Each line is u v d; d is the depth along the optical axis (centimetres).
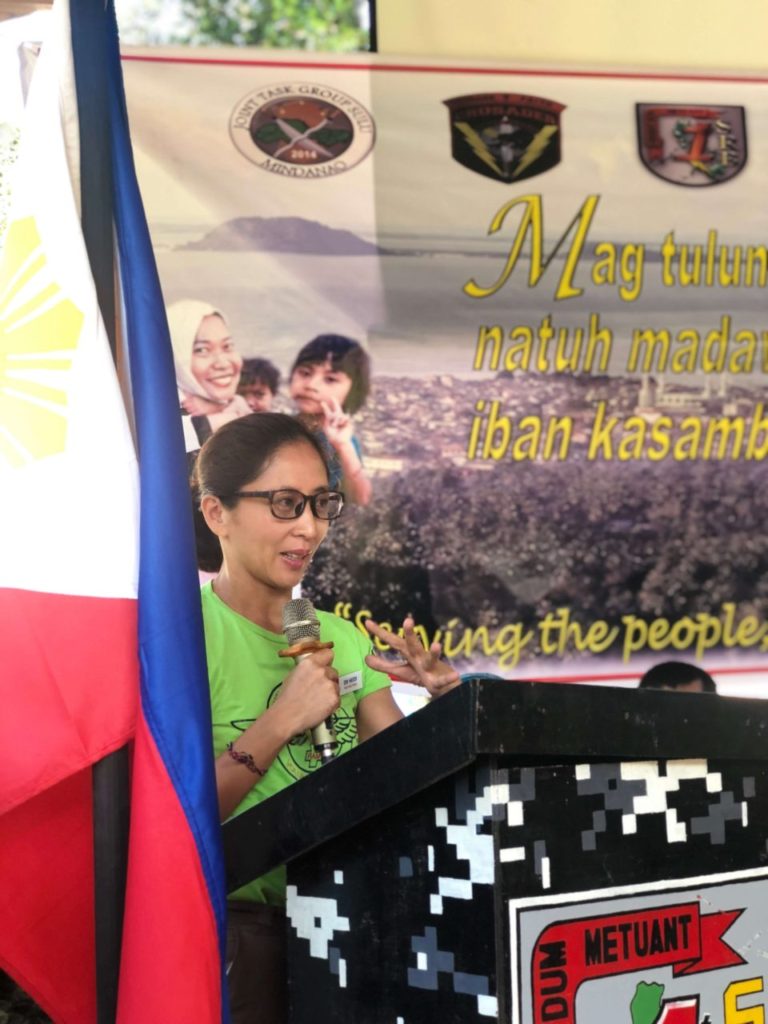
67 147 188
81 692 171
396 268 335
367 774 141
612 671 340
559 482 341
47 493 176
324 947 152
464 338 338
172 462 180
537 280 343
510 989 132
